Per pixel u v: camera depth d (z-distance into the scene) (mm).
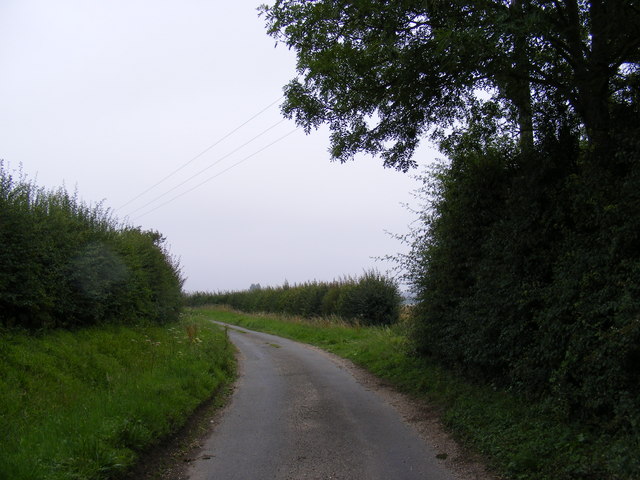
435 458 5793
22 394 6520
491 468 5293
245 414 8273
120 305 13266
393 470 5426
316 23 7859
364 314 25109
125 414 6191
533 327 7168
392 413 8195
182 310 22891
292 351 18047
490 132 9164
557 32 6484
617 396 5094
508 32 5934
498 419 6543
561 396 5840
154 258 17453
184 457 6047
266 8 8195
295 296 36438
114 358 9781
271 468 5586
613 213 5453
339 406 8789
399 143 9656
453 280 9719
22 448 4855
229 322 37125
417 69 7254
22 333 8539
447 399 8297
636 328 4629
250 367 13883
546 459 4996
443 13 6695
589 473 4469
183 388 8656
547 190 7094
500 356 7922
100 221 14500
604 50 6488
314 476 5301
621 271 5336
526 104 8047
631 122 6055
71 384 7547
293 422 7691
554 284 6461
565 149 7227
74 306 10508
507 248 7656
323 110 8906
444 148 9781
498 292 7785
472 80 7262
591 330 5578
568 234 6559
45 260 9906
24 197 9672
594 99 6613
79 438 5156
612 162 5973
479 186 8844
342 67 7957
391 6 6609
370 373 12547
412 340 12133
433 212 10539
